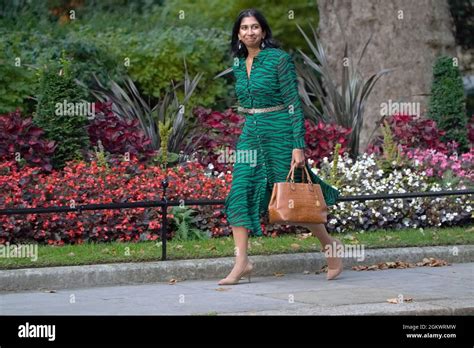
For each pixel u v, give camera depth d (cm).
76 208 1210
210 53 2425
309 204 1143
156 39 2427
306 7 2800
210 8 2828
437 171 1636
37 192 1381
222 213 1446
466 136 1905
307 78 1894
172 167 1573
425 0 2078
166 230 1282
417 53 2070
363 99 1814
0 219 1349
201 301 1058
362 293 1098
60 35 2411
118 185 1430
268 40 1177
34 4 2825
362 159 1658
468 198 1580
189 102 2370
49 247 1302
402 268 1312
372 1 2084
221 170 1611
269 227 1451
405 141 1769
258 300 1059
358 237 1431
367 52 2094
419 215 1558
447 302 1030
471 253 1380
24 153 1492
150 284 1194
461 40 2875
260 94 1162
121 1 2975
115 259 1225
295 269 1276
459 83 1905
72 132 1528
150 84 2377
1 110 2041
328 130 1670
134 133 1577
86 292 1133
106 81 2228
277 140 1168
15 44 2167
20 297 1099
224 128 1642
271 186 1177
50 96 1532
